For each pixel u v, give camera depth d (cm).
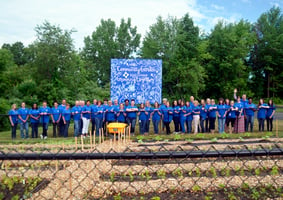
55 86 3228
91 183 577
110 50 7006
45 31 3212
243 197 536
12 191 540
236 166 739
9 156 253
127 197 533
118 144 1121
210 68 5288
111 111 1567
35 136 1568
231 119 1672
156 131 1645
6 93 3256
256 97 6175
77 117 1566
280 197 532
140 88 1945
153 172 681
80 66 3894
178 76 4369
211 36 5503
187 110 1627
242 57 5409
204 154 269
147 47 4572
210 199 523
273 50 5994
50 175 617
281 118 2844
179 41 4412
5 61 3334
